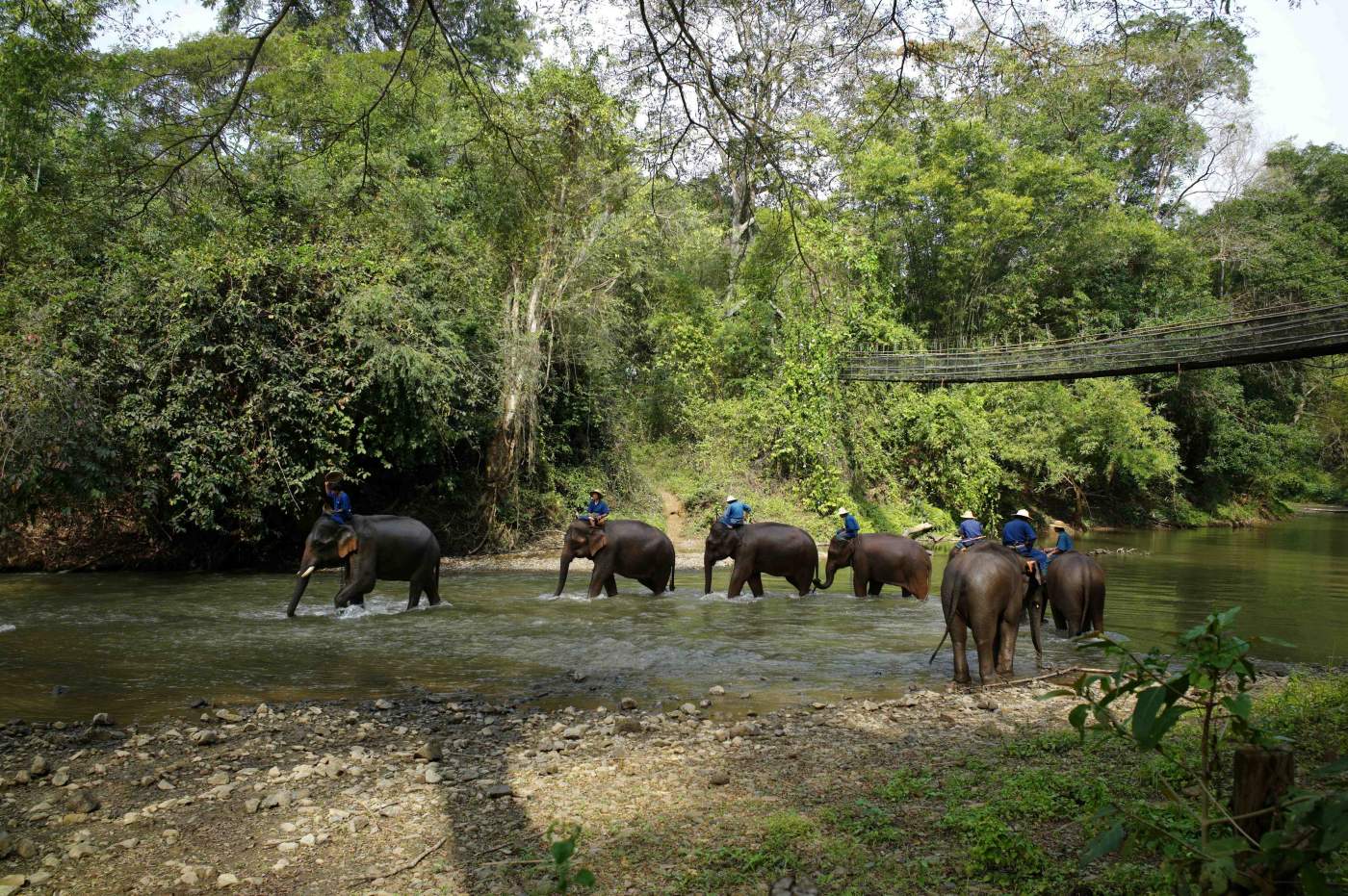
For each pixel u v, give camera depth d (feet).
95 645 35.73
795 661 33.94
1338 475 171.53
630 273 87.76
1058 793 17.42
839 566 52.95
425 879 14.65
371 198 56.18
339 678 30.78
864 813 16.83
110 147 46.52
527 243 49.85
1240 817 9.20
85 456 50.29
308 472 58.85
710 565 51.55
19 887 14.44
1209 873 8.72
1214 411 125.59
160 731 23.89
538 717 25.66
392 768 20.74
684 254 100.94
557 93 34.37
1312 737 20.13
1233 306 131.34
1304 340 53.52
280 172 57.88
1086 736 22.02
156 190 27.81
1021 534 34.14
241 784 19.57
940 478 99.91
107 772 20.51
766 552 50.60
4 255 52.44
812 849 15.19
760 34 25.05
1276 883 8.82
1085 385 109.50
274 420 57.52
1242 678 9.46
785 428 93.66
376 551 44.14
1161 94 126.52
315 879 14.75
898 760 20.88
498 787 18.80
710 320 102.22
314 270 58.80
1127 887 12.87
